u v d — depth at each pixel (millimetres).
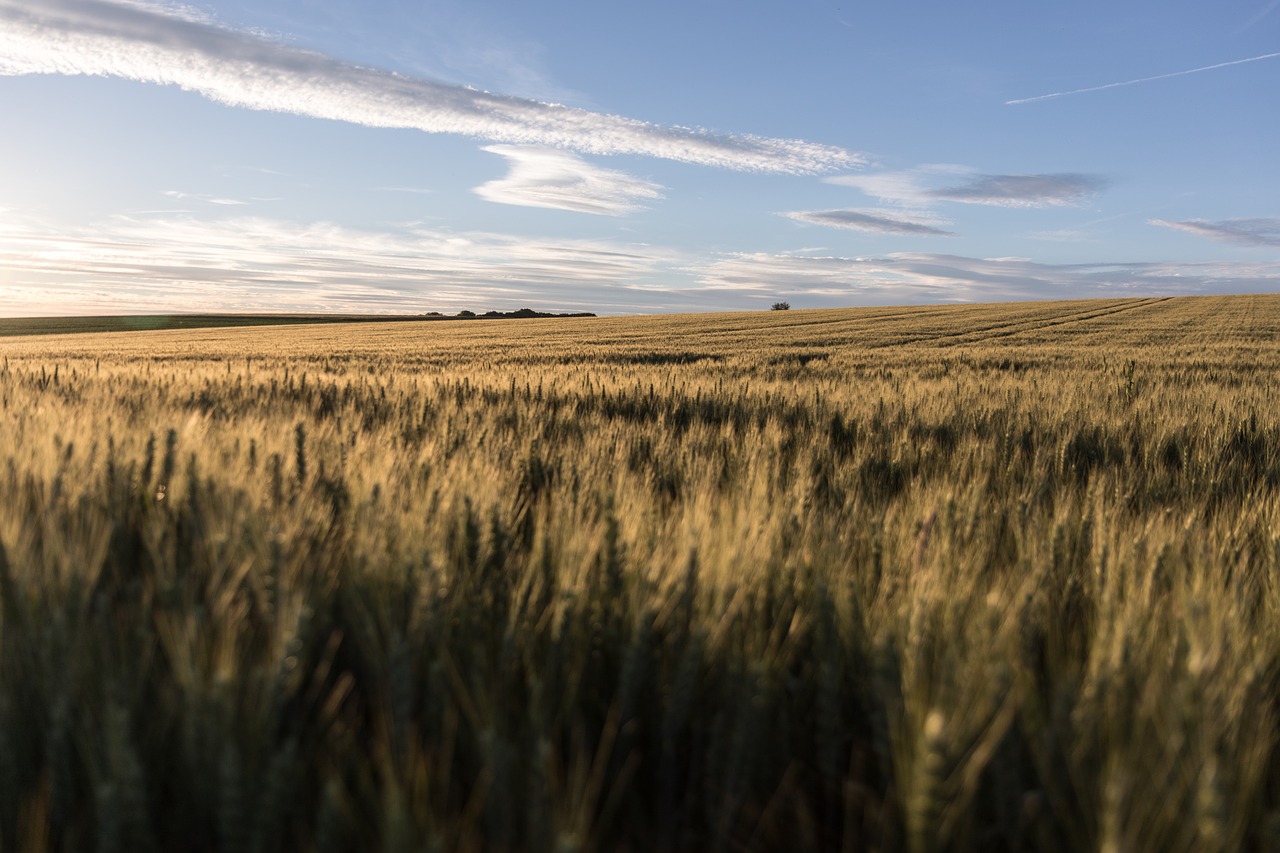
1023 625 1888
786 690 1747
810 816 1502
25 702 1469
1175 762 1340
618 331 48688
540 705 1514
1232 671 1644
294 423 4312
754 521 2412
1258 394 9305
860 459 4445
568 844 1063
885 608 1938
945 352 23141
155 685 1542
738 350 25578
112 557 2096
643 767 1632
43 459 2898
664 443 4844
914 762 1266
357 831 1273
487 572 2109
